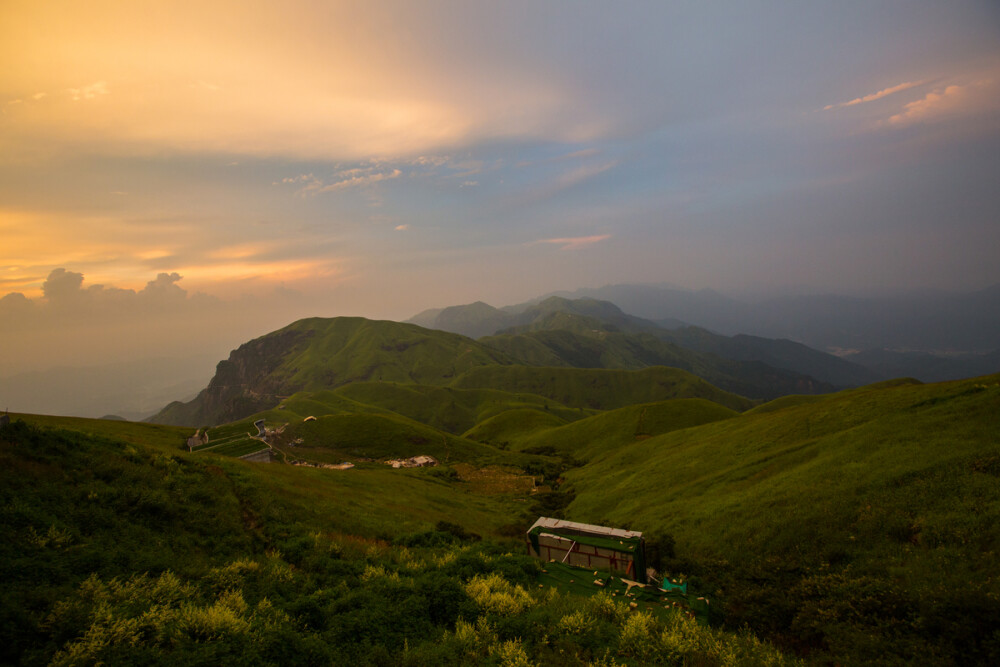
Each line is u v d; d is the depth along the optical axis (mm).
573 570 21453
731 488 42281
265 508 27109
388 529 31844
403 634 13164
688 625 14836
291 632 11578
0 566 12156
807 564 23281
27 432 22250
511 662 11750
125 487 21188
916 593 15133
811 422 50719
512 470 102125
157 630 10859
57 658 9250
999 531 19609
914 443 32188
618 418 130250
